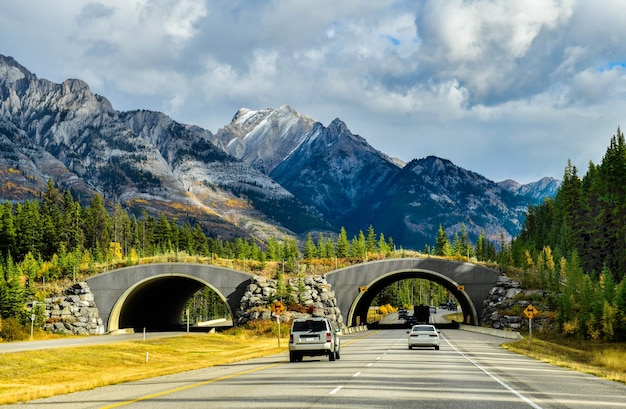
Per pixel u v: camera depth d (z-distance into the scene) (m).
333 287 91.50
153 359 47.72
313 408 14.59
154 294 106.06
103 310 91.31
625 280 82.75
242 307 87.75
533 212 191.25
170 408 14.96
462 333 83.75
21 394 20.17
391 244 163.38
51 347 51.78
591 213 129.25
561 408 14.91
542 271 90.88
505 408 14.82
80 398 18.42
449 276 91.50
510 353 42.09
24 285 96.69
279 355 42.25
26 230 143.25
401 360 33.41
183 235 196.75
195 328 107.44
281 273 91.56
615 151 126.81
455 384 20.45
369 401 15.89
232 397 17.02
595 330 77.62
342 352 42.62
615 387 20.66
